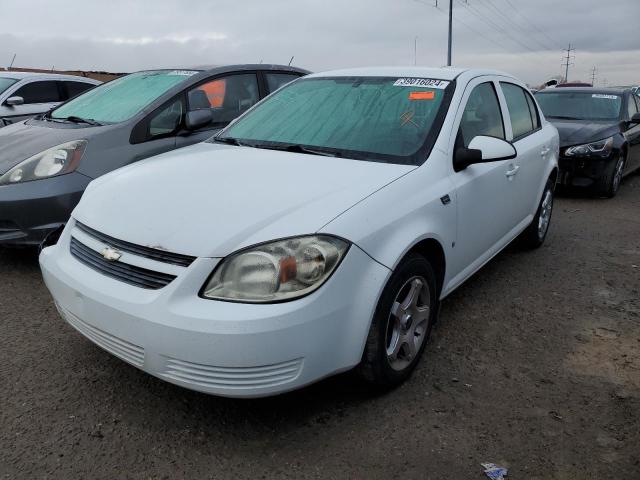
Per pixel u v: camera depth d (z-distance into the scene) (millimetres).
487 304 4172
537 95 9672
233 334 2221
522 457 2486
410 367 3020
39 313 3799
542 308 4121
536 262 5156
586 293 4430
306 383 2414
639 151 9656
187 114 4801
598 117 8844
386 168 3018
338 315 2430
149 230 2516
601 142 8047
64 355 3254
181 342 2287
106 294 2490
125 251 2541
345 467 2404
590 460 2477
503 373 3189
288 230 2383
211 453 2479
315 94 3939
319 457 2463
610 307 4168
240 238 2363
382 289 2580
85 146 4434
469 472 2385
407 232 2750
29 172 4242
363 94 3752
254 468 2393
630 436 2643
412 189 2910
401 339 2898
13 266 4641
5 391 2879
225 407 2809
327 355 2438
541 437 2623
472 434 2635
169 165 3207
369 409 2809
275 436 2598
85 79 10047
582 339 3639
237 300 2277
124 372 3094
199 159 3283
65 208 4230
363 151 3271
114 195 2891
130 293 2438
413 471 2385
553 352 3455
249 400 2867
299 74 6559
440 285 3285
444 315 3965
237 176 2902
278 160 3158
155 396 2883
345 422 2703
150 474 2344
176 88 5172
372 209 2629
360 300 2512
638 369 3266
